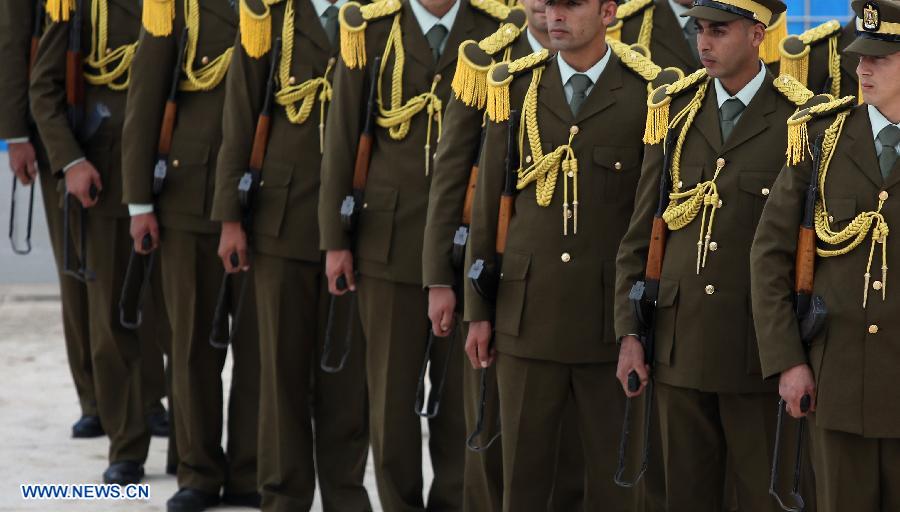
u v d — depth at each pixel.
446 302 10.69
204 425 13.02
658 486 11.48
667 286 9.59
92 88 13.89
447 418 11.97
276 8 12.21
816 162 8.95
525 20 11.65
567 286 9.98
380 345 11.66
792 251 9.00
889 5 8.62
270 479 12.34
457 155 10.66
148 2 12.77
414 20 11.55
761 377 9.43
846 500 8.90
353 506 12.48
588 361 10.02
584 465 10.80
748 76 9.56
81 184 13.59
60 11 13.70
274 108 12.24
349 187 11.61
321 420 12.51
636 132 10.06
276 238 12.13
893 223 8.74
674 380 9.58
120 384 13.89
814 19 23.16
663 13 12.84
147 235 13.01
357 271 11.69
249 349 13.04
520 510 10.30
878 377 8.73
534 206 10.10
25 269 25.61
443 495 12.00
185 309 13.02
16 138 14.26
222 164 12.26
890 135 8.82
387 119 11.51
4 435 15.73
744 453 9.61
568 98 10.13
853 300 8.78
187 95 12.98
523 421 10.16
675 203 9.61
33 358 19.94
